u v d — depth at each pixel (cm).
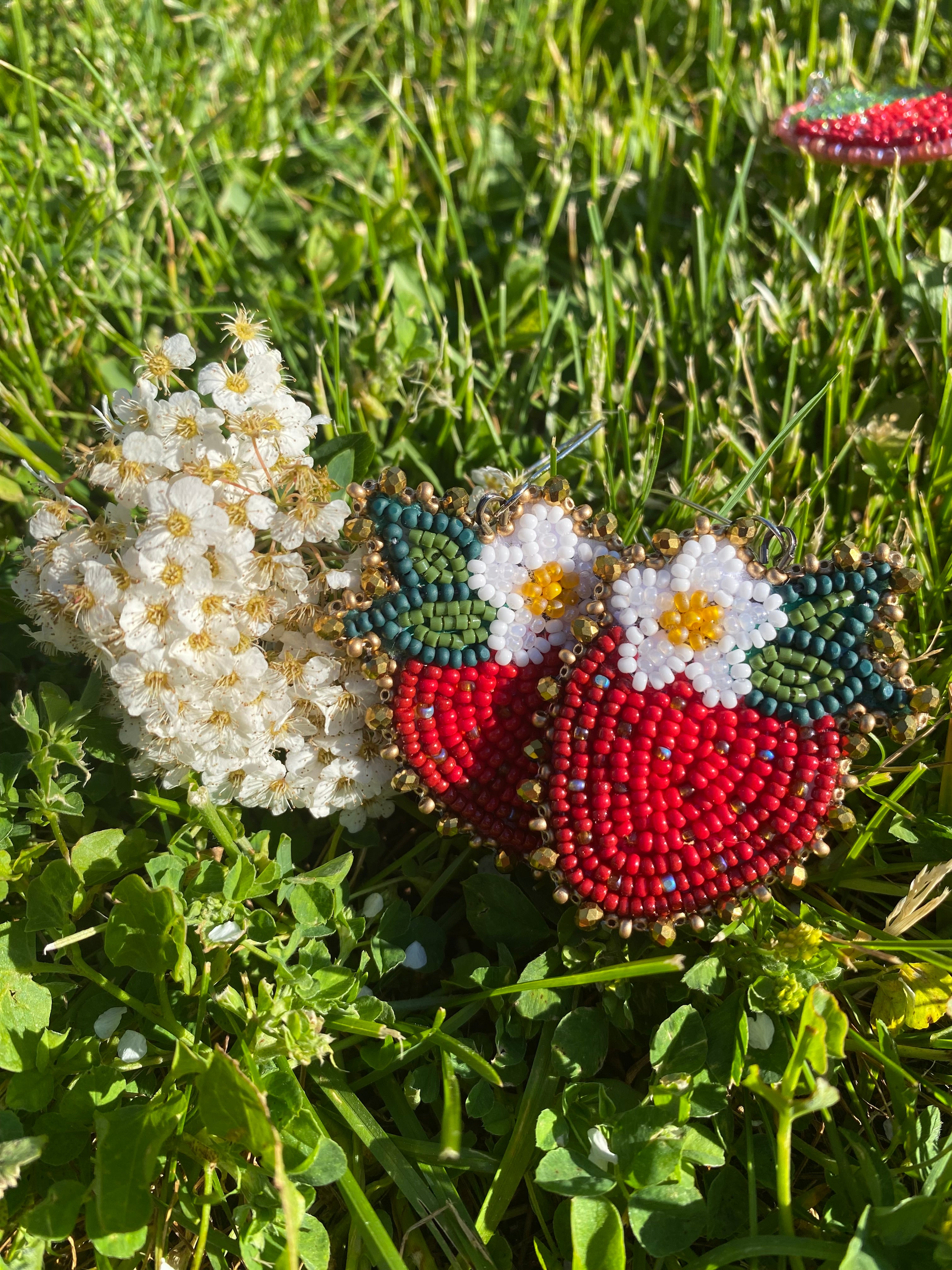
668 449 17
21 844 13
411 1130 12
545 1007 12
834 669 12
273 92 22
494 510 12
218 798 13
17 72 18
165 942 11
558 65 21
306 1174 11
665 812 12
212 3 22
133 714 12
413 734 12
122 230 19
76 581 12
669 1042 12
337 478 14
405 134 21
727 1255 10
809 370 18
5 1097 12
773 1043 12
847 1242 11
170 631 12
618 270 20
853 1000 13
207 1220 11
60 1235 10
